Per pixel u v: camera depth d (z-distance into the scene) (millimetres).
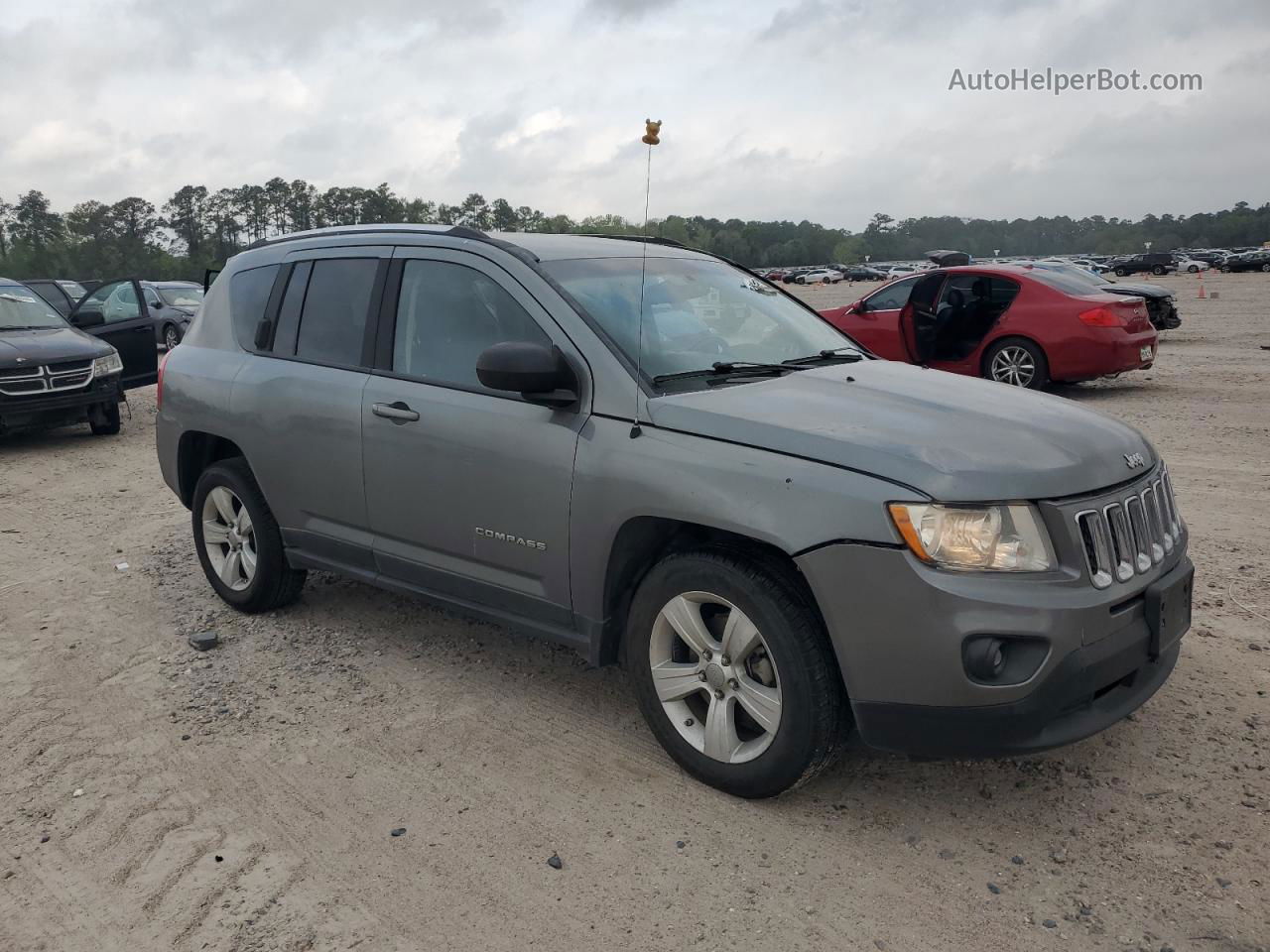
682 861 3006
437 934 2713
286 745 3771
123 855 3109
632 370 3514
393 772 3561
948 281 11805
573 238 4352
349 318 4461
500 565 3838
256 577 4961
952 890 2842
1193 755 3496
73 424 11727
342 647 4699
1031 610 2783
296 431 4523
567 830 3182
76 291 19984
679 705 3475
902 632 2850
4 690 4336
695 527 3389
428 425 3963
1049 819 3166
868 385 3670
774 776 3170
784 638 3055
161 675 4441
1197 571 5312
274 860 3061
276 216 146875
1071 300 10820
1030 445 3086
